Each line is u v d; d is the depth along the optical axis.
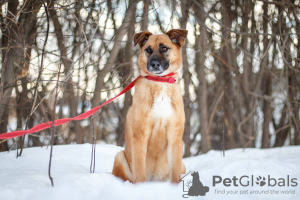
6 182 3.09
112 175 3.84
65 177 3.53
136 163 3.80
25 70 7.81
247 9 9.07
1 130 7.39
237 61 10.14
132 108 3.94
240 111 10.44
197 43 9.67
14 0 6.48
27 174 3.54
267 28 8.95
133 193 3.16
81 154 5.28
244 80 9.88
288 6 7.34
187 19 9.05
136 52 9.41
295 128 10.30
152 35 4.30
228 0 9.60
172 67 4.17
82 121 10.52
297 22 7.88
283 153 5.68
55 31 8.34
